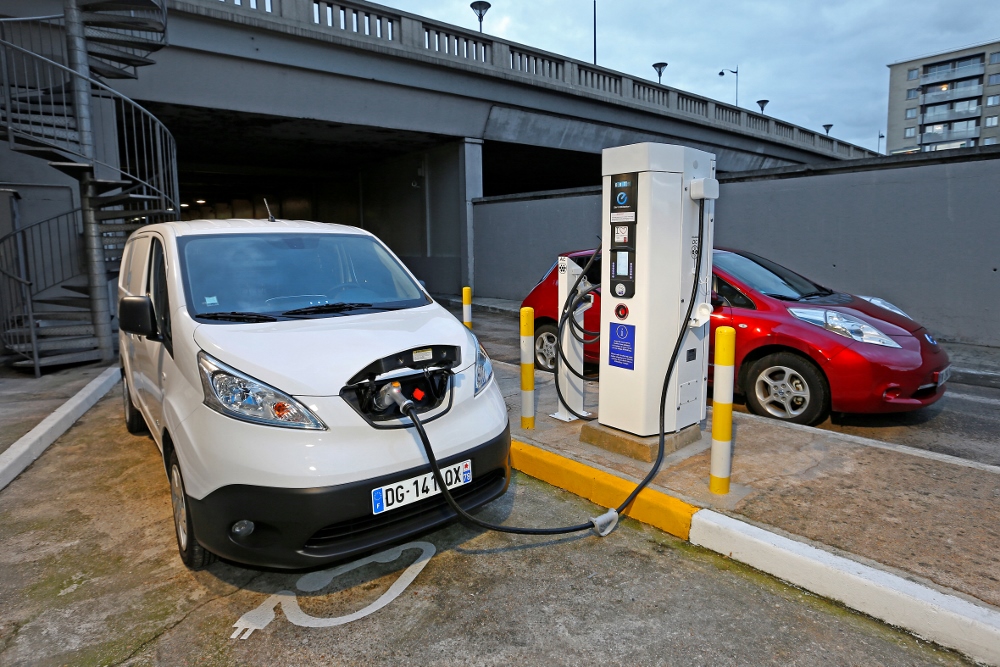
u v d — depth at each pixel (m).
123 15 8.69
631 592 2.95
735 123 23.23
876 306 5.70
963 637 2.47
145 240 4.44
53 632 2.73
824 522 3.28
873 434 5.19
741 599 2.88
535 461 4.31
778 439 4.53
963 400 6.26
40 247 9.95
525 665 2.47
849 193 9.42
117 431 5.63
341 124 13.94
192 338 3.09
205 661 2.53
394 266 4.28
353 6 13.19
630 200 4.02
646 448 4.13
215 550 2.78
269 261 3.80
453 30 14.75
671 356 4.16
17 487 4.36
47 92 8.66
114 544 3.52
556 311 7.14
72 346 8.63
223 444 2.72
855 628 2.66
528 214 14.93
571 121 17.89
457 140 16.30
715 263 5.89
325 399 2.78
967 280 8.49
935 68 94.19
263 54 12.12
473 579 3.10
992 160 8.15
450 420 3.08
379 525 2.82
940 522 3.25
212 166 20.00
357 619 2.79
